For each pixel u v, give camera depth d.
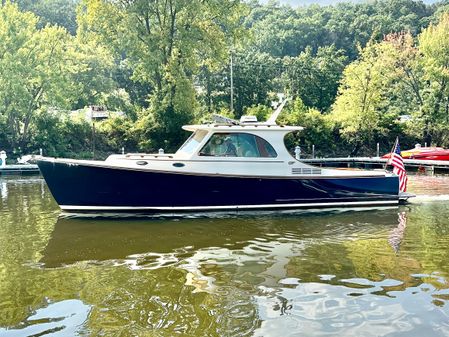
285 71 50.31
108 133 30.42
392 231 9.03
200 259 7.13
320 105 48.94
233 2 30.41
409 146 35.56
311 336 4.59
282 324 4.84
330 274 6.43
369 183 11.57
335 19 108.44
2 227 9.27
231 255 7.35
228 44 32.16
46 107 28.56
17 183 17.25
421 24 97.75
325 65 49.56
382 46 36.75
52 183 10.20
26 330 4.69
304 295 5.66
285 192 11.02
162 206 10.47
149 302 5.41
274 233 8.84
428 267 6.73
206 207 10.67
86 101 39.09
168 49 30.02
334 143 34.59
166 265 6.82
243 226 9.41
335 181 11.28
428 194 13.72
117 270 6.59
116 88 41.34
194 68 30.62
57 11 78.88
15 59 26.33
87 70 37.72
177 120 29.50
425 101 35.84
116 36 29.11
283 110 36.66
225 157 10.70
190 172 10.33
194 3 28.80
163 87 30.17
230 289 5.85
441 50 35.16
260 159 10.88
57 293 5.70
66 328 4.72
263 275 6.39
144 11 29.34
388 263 6.93
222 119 11.47
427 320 4.95
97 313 5.09
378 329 4.75
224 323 4.85
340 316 5.05
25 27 27.52
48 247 7.79
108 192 10.25
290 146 32.91
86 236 8.54
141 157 10.80
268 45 95.12
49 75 27.48
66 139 29.23
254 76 41.34
